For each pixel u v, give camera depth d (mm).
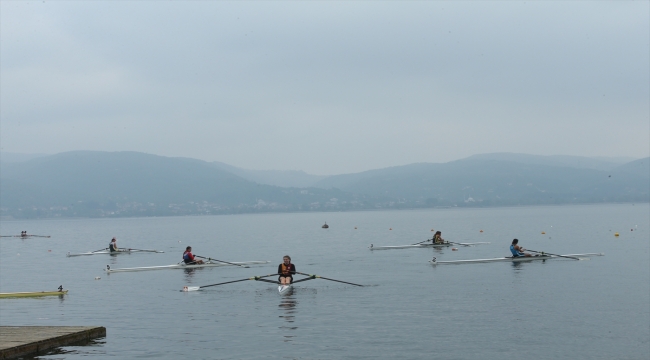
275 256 61062
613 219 157875
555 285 35219
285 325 24938
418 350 21125
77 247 88438
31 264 56562
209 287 36531
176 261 58406
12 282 41438
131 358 20047
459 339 22500
